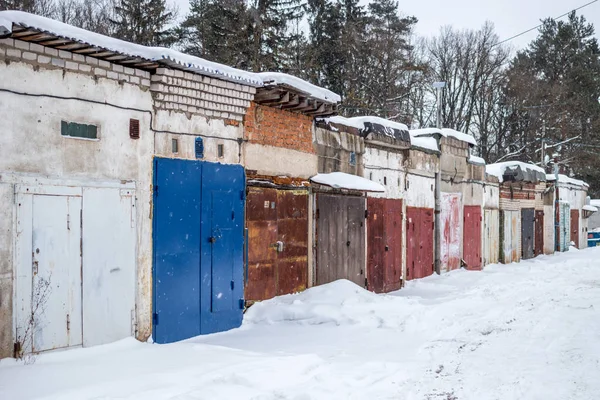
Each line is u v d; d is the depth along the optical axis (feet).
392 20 134.31
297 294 40.88
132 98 28.27
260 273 37.76
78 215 25.66
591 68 177.78
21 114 23.52
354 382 23.62
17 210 23.29
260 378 23.30
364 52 119.96
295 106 39.45
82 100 25.89
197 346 28.07
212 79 31.68
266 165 38.37
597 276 67.51
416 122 139.95
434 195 68.39
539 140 147.95
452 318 39.17
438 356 28.71
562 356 27.66
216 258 33.30
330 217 45.68
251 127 37.04
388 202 56.08
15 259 23.17
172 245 30.37
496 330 35.19
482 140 148.15
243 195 35.32
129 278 28.07
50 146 24.57
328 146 45.78
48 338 24.35
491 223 87.71
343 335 33.35
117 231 27.48
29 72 23.82
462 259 75.92
